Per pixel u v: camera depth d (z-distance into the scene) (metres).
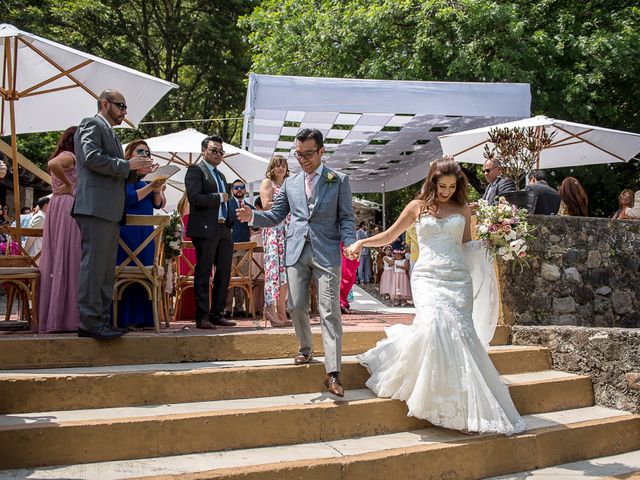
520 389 4.79
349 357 4.95
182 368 4.25
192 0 22.41
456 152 9.23
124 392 3.91
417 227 4.53
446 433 4.15
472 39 12.80
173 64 23.72
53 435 3.34
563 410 4.98
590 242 6.47
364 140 12.87
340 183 4.43
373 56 13.77
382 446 3.85
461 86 9.59
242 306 7.45
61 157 4.86
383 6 13.27
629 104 14.57
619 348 4.99
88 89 5.86
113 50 20.75
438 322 4.15
